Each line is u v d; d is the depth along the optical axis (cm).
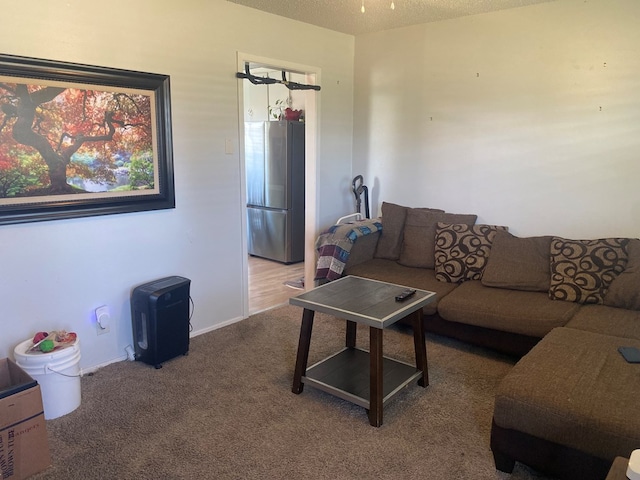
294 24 383
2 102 233
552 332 250
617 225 327
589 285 297
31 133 245
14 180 242
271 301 424
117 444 218
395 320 232
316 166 429
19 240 250
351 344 303
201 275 346
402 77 417
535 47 342
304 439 223
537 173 355
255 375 285
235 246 366
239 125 353
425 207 421
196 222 336
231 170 354
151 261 313
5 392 187
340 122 446
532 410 184
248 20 347
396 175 437
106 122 275
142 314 291
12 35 236
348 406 252
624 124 315
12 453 192
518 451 193
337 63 430
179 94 312
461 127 388
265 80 364
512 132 362
